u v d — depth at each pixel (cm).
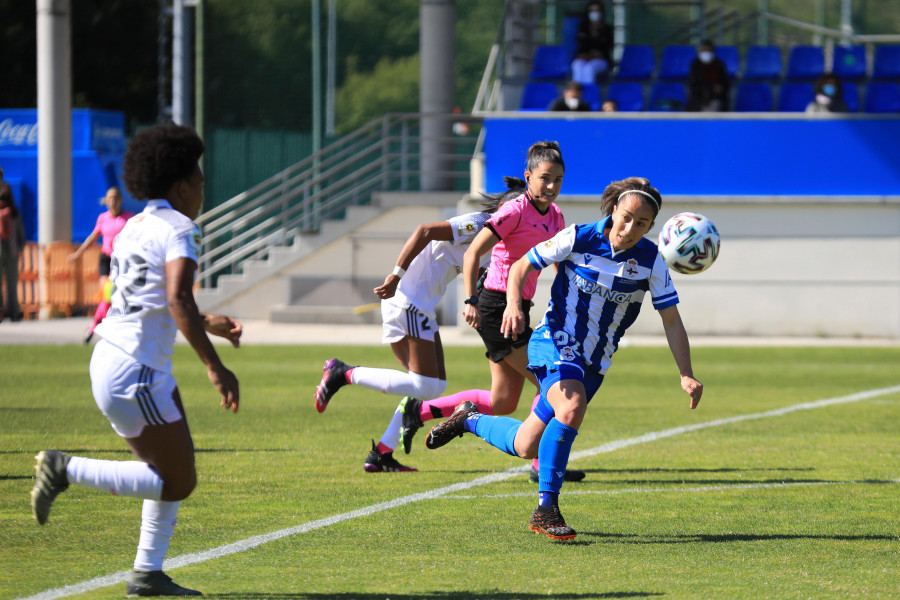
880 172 6378
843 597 1506
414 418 2458
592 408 3678
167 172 1458
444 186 7700
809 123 6391
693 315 6488
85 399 3750
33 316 7669
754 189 6431
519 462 2667
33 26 12862
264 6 11700
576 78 7425
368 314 7125
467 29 12381
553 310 1916
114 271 1460
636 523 1997
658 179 6456
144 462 1470
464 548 1797
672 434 3116
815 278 6406
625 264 1842
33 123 8819
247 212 9744
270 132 9906
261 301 7388
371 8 12700
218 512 2067
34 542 1808
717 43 8831
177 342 6109
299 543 1823
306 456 2716
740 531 1933
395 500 2184
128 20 13425
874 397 3984
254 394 4009
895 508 2130
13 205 6744
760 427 3250
